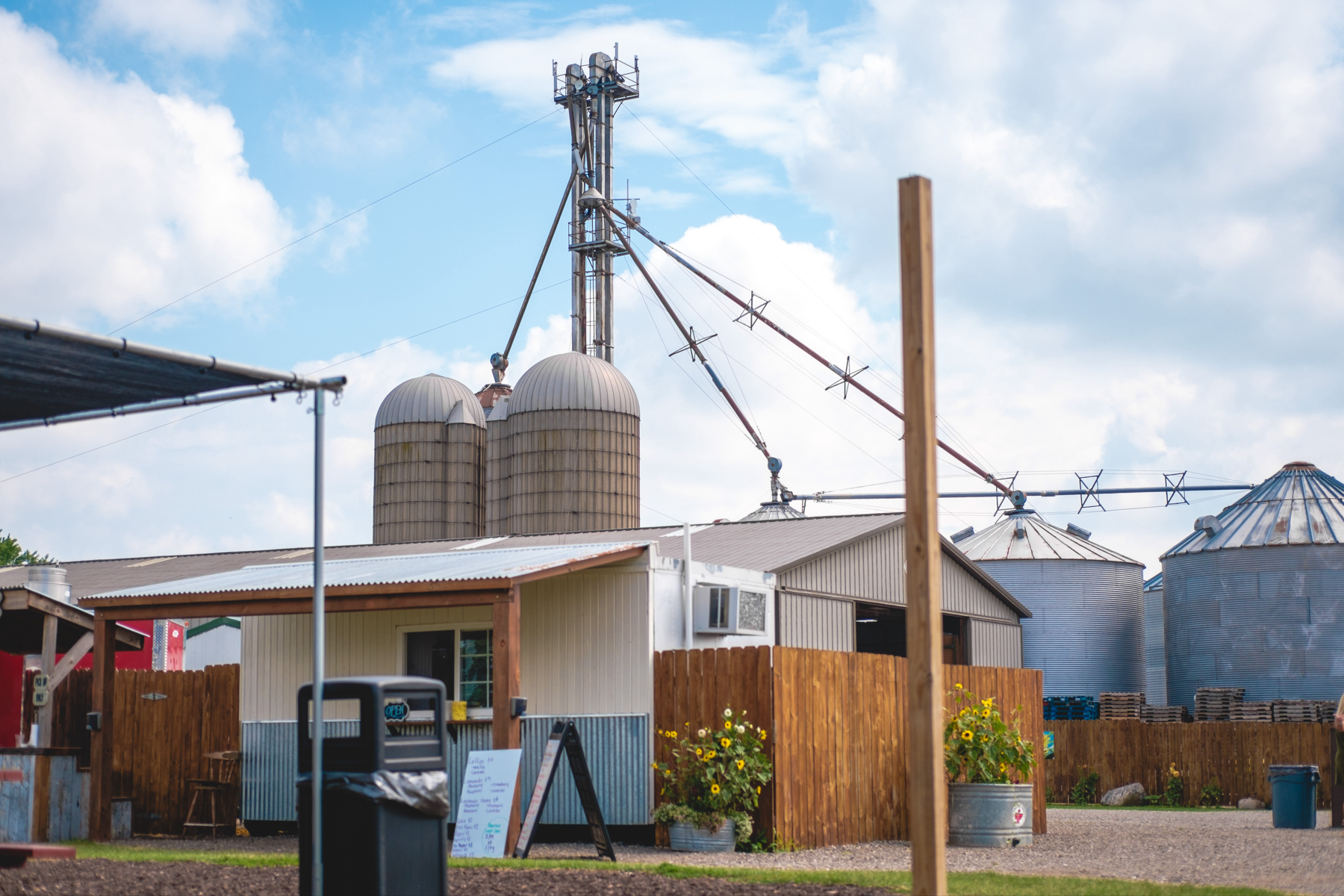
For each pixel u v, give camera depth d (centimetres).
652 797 1519
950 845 1534
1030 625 3628
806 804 1459
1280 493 3588
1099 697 3203
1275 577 3434
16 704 1988
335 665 1738
